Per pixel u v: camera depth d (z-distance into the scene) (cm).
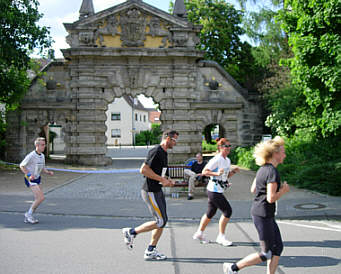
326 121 1245
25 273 468
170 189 1184
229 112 2442
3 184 1383
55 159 2739
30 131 2347
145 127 7788
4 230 705
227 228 742
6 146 2347
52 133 3834
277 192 413
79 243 615
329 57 1179
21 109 2338
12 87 1911
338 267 495
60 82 2352
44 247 589
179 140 2377
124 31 2300
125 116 6500
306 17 1234
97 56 2302
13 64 1888
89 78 2314
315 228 730
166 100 2383
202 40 3322
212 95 2428
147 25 2331
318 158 1478
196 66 2416
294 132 1948
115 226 748
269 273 419
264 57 2269
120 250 576
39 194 768
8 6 1730
